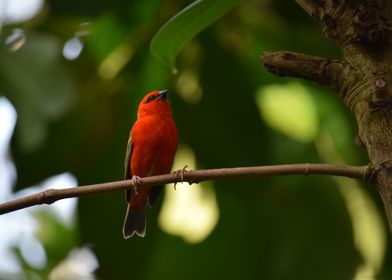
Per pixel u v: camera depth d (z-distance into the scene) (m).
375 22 5.68
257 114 10.46
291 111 12.06
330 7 5.96
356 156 11.26
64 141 10.53
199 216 12.48
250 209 10.81
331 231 10.91
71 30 11.08
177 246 11.16
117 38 10.77
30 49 9.27
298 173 6.07
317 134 11.73
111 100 10.84
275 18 10.85
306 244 10.90
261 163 10.29
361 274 11.55
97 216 10.55
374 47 5.73
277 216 10.90
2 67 9.16
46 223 14.69
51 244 14.44
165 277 11.03
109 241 10.60
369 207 11.48
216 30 10.73
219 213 10.89
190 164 11.88
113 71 10.87
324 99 11.95
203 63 10.68
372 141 5.55
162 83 10.95
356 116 5.77
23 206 6.29
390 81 5.60
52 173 10.40
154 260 10.92
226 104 10.54
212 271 11.07
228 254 11.04
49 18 10.66
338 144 11.48
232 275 11.02
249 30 10.84
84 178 10.62
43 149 10.34
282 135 11.86
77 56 10.94
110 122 10.79
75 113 10.66
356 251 10.88
